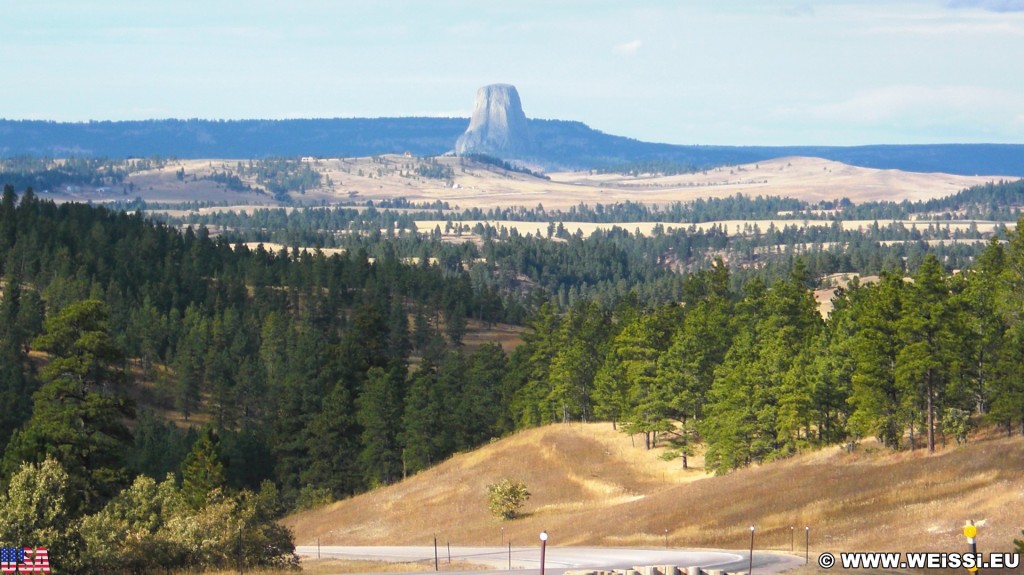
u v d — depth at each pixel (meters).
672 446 187.75
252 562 96.88
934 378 143.62
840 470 138.25
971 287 155.88
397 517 179.62
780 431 159.25
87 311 118.12
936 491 118.81
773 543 112.25
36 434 114.62
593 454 189.75
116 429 119.50
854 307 171.38
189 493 155.88
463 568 104.81
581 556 114.19
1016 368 139.38
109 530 89.94
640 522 136.62
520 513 165.75
